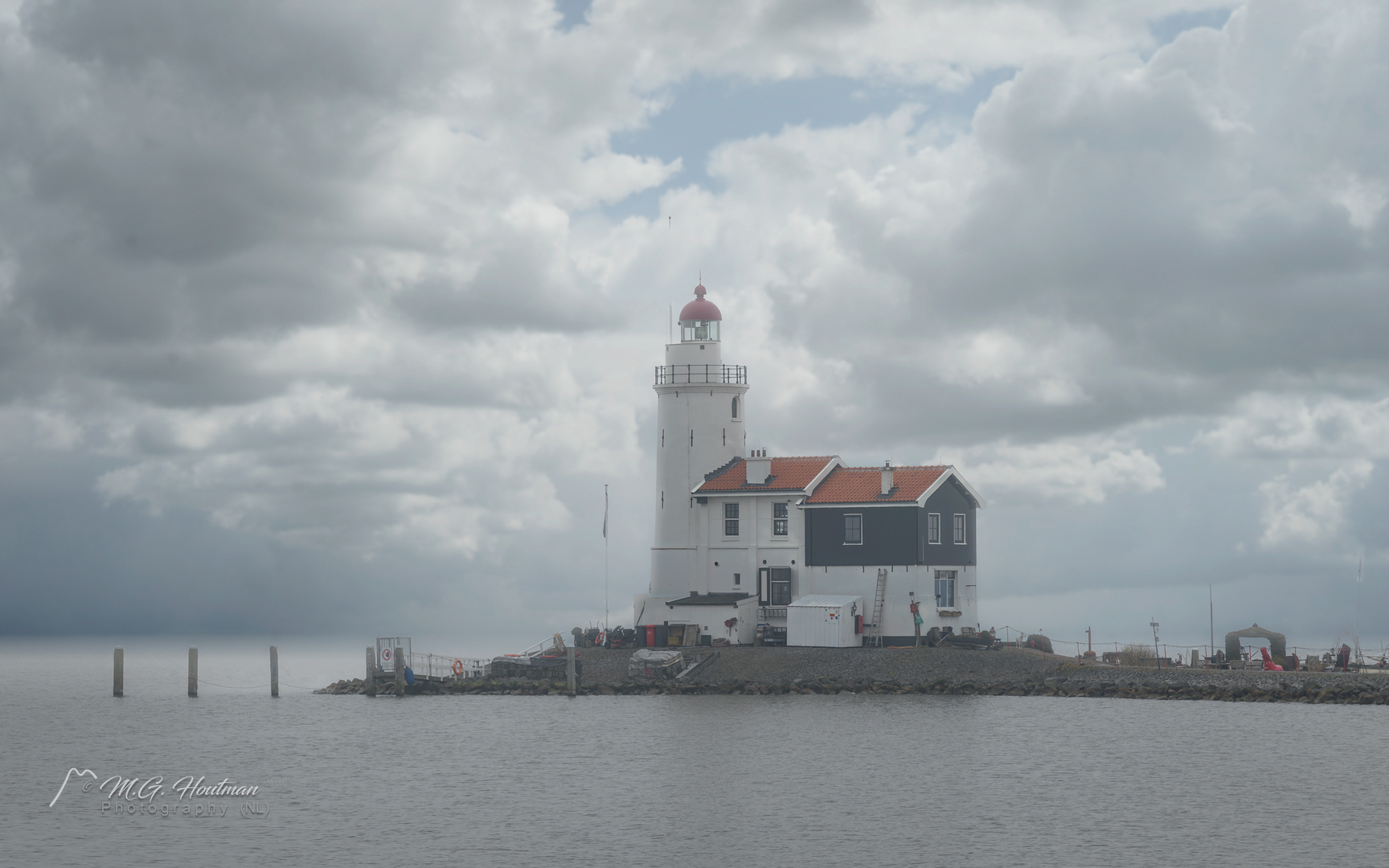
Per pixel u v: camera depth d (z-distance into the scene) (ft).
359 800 172.76
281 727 245.45
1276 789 172.76
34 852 147.64
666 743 214.28
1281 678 266.57
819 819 158.92
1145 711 245.24
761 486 308.60
